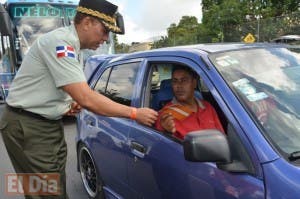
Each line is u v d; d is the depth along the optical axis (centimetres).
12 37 1117
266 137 247
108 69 454
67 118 1051
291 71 307
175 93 338
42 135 317
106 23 301
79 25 302
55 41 294
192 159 244
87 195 514
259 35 2052
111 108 293
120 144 377
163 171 312
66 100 316
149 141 333
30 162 318
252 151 243
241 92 274
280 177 228
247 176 242
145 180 340
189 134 249
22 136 314
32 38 1147
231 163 250
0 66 1166
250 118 257
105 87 443
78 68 297
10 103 315
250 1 2770
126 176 373
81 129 482
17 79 313
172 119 318
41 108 310
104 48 1188
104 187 434
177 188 297
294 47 345
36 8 1164
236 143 254
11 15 1157
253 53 316
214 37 2669
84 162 492
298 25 1875
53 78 300
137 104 368
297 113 272
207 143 241
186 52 320
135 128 358
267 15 2716
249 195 236
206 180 267
